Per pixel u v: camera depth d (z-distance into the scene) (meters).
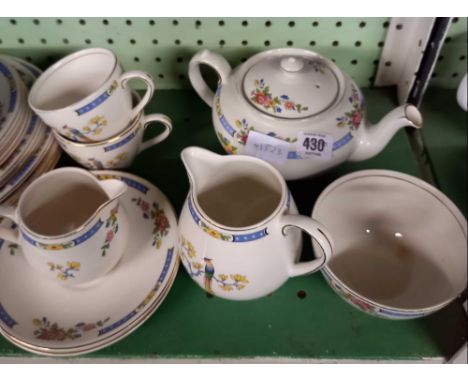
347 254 0.63
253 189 0.51
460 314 0.56
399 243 0.64
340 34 0.72
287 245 0.47
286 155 0.55
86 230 0.47
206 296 0.58
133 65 0.77
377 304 0.47
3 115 0.56
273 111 0.54
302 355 0.54
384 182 0.62
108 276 0.55
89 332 0.50
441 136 0.75
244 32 0.71
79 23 0.70
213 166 0.48
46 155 0.61
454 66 0.77
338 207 0.62
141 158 0.73
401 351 0.54
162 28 0.71
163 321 0.56
